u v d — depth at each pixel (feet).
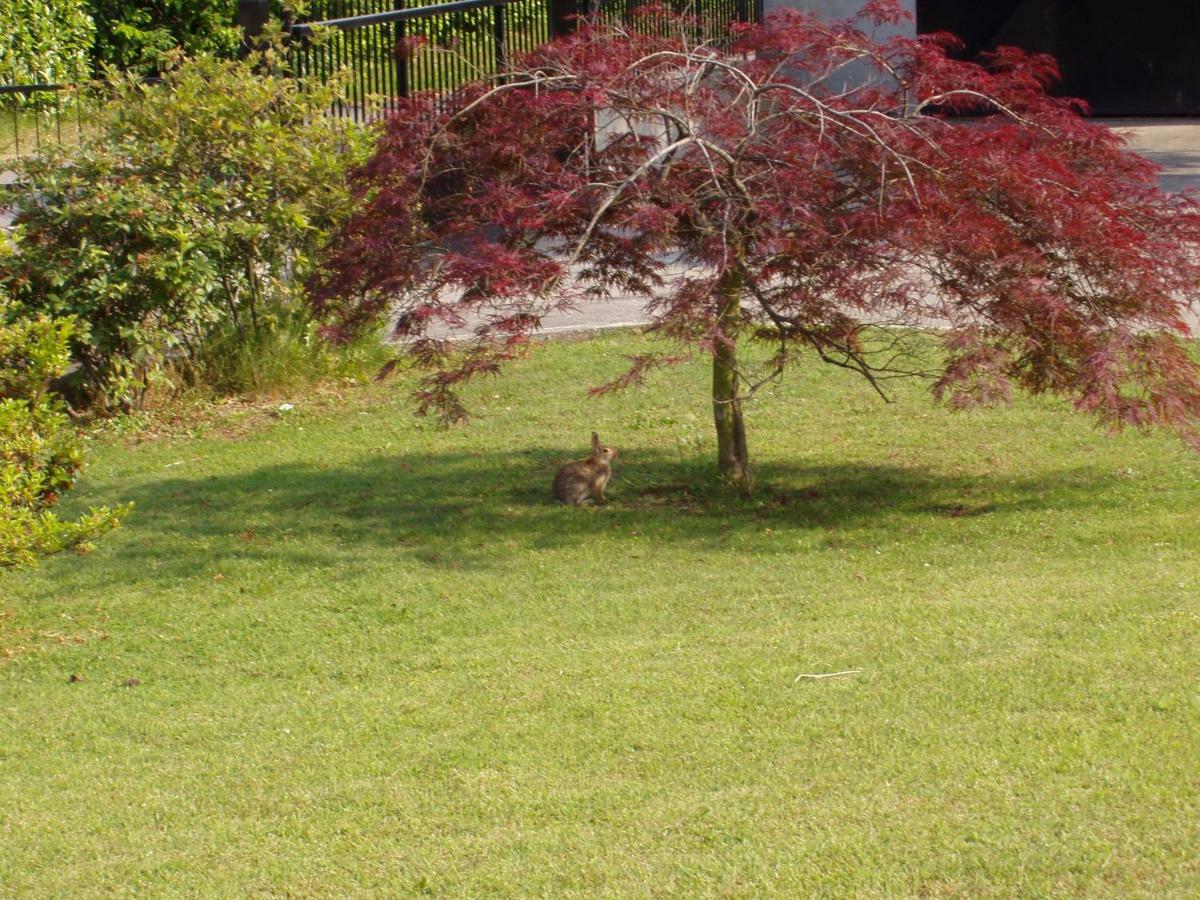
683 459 34.65
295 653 23.15
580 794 16.69
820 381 41.42
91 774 18.58
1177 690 18.25
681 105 28.30
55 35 72.95
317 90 43.11
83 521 23.53
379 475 34.30
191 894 15.03
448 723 19.30
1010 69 33.96
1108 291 27.20
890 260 25.70
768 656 20.93
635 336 47.70
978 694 18.70
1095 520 28.14
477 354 26.81
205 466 35.73
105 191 38.47
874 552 26.99
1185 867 14.03
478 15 57.31
